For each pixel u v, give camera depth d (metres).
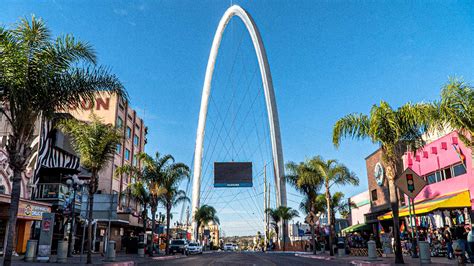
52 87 11.23
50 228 19.86
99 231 39.78
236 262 24.55
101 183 44.19
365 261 17.92
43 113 11.53
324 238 45.19
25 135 10.72
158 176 33.50
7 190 25.38
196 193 91.38
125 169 33.91
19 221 25.91
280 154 80.31
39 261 18.72
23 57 10.31
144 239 38.88
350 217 46.16
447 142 25.67
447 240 17.73
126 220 41.25
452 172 25.25
